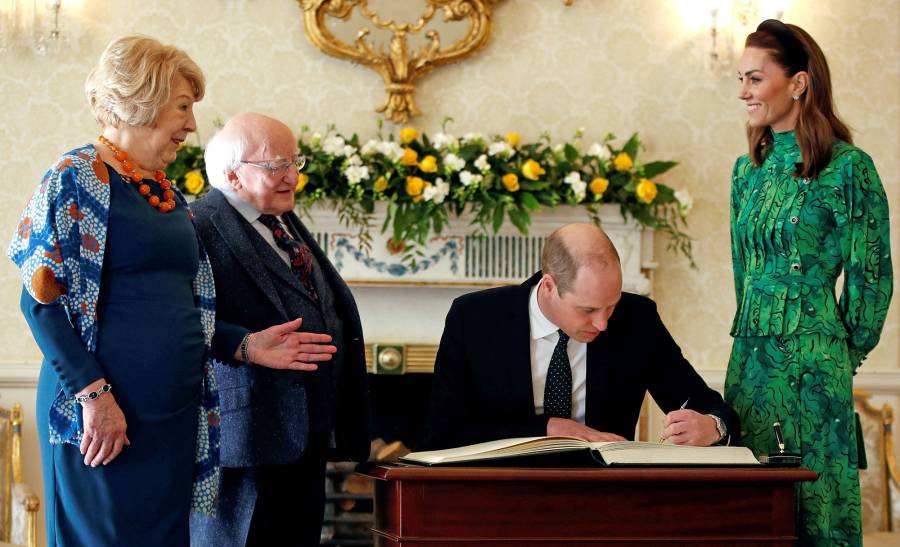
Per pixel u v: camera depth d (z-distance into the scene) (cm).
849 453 278
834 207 279
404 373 464
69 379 221
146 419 229
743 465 221
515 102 470
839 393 278
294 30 465
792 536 216
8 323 450
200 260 255
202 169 435
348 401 296
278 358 259
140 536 228
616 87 473
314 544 288
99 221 229
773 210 287
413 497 208
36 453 445
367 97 465
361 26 459
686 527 214
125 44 243
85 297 226
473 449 229
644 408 461
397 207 430
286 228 299
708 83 475
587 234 262
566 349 280
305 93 464
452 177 432
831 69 479
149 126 242
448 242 442
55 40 455
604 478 209
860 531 280
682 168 473
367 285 441
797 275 283
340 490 454
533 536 210
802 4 479
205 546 277
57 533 227
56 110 456
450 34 462
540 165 444
